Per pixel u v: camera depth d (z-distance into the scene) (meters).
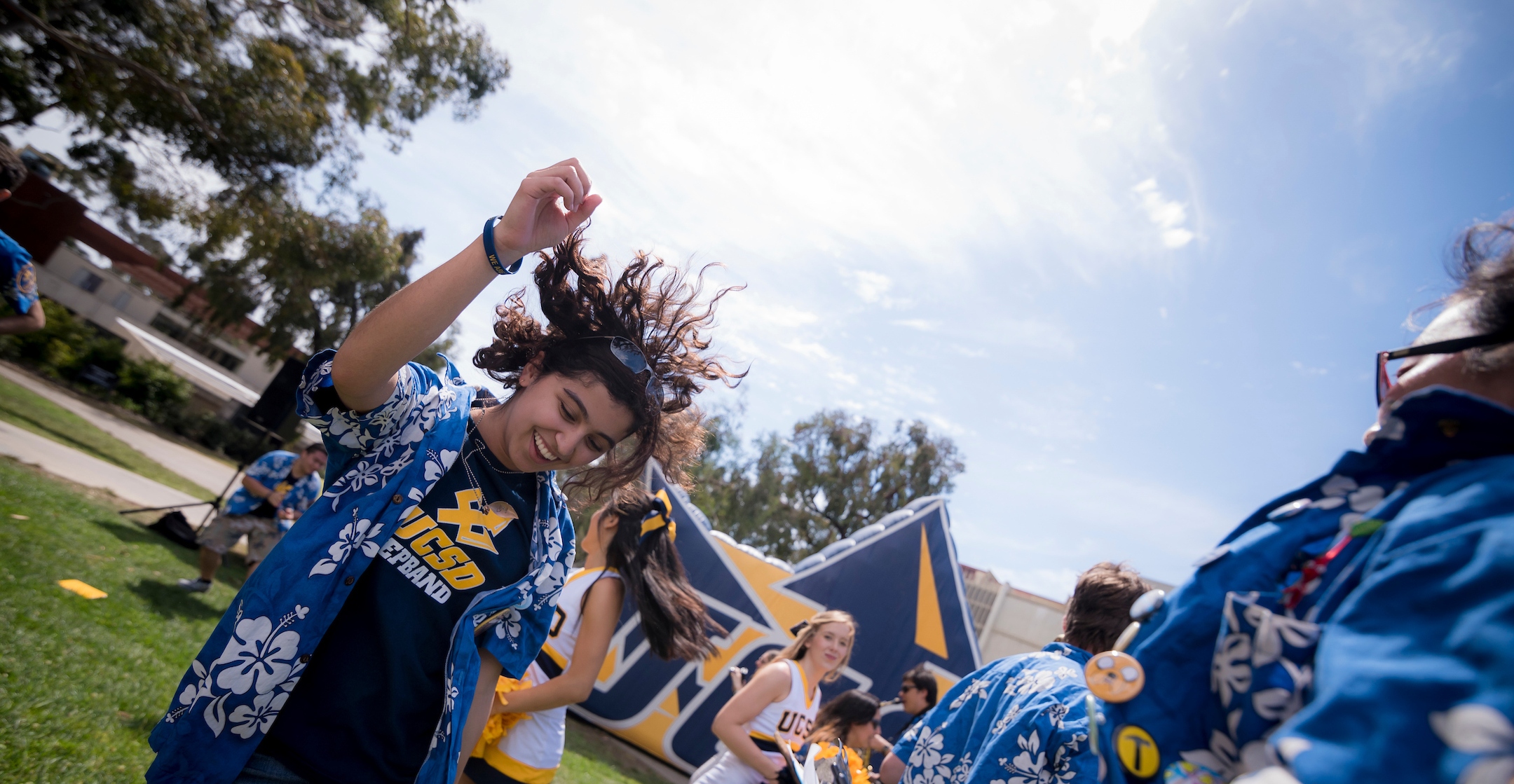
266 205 18.19
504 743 3.04
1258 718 0.89
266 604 1.71
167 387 26.09
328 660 1.82
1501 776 0.55
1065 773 1.55
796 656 3.93
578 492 2.27
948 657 10.18
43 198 27.52
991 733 1.76
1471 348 0.93
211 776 1.69
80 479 9.34
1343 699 0.69
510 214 1.59
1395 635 0.70
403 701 1.87
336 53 17.55
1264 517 1.08
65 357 23.78
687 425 2.41
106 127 16.67
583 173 1.64
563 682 3.04
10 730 3.07
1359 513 0.96
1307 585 0.95
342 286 27.55
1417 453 0.92
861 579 10.24
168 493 11.13
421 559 1.86
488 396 2.12
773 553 31.12
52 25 14.98
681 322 2.11
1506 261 0.95
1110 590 2.13
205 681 1.68
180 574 6.89
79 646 4.21
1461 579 0.68
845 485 31.45
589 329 1.95
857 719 4.47
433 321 1.59
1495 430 0.83
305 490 7.06
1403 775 0.61
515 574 2.00
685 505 10.28
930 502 10.82
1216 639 0.98
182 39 14.85
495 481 1.98
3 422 10.76
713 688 9.71
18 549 5.39
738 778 3.62
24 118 16.75
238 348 45.34
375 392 1.72
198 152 16.89
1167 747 0.97
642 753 9.80
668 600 3.39
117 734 3.46
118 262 40.47
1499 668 0.60
